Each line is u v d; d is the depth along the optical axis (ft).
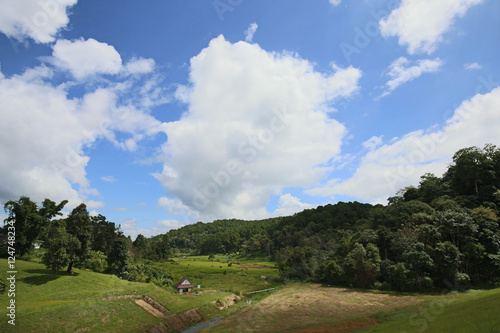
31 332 88.28
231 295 197.67
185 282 206.18
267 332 109.09
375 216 285.84
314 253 293.02
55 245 157.38
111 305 122.83
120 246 231.09
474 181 230.48
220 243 633.20
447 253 165.89
